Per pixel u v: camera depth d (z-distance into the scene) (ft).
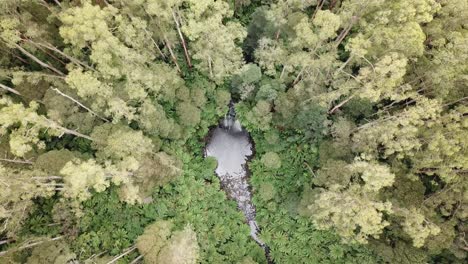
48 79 87.25
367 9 88.17
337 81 88.12
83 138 97.40
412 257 84.07
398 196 85.46
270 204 99.96
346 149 90.27
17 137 68.18
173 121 97.86
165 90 95.30
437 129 78.33
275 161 98.27
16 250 77.51
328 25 78.48
